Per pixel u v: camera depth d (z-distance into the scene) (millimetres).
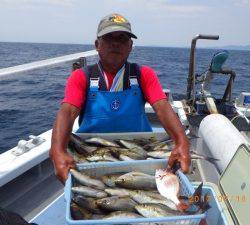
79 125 1292
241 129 1625
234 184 894
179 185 888
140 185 928
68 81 1207
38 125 3447
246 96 1967
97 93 1205
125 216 781
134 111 1229
